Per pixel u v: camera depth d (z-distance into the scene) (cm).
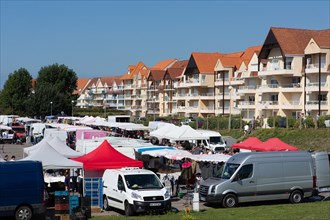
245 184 2222
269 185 2250
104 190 2248
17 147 5747
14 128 6944
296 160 2303
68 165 2288
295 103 6394
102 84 14875
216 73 8588
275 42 6631
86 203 1994
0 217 1894
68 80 11725
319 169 2339
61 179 2602
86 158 2408
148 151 3028
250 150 3444
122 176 2111
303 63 6456
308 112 6150
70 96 11312
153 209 1997
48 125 6003
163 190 2066
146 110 11681
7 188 1878
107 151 2433
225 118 6381
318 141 4609
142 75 12306
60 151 2777
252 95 7375
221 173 2322
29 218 1905
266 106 6756
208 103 8938
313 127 4997
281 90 6550
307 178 2306
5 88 11706
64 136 4606
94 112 11612
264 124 5891
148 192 2017
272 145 3112
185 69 9425
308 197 2342
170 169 3262
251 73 7331
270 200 2300
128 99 12681
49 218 2002
